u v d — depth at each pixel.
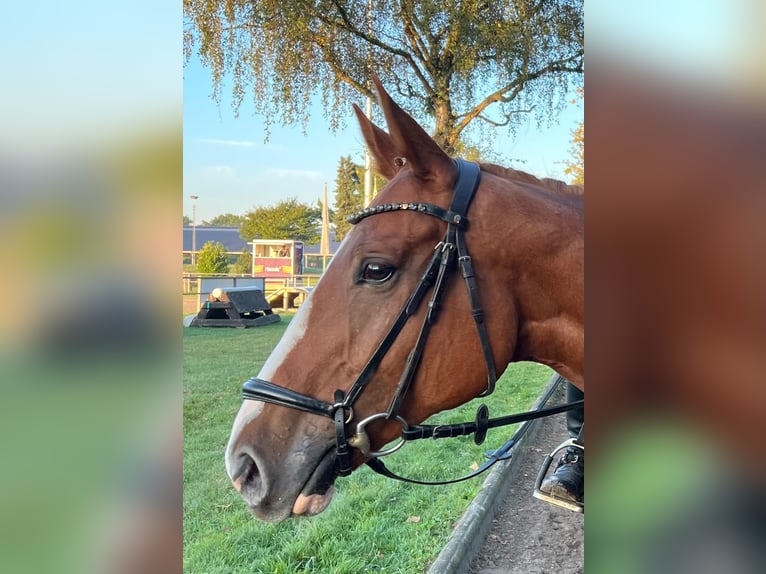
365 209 1.72
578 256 1.67
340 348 1.62
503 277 1.68
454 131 6.59
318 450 1.63
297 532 3.42
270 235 31.81
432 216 1.65
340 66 6.52
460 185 1.70
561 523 3.80
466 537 3.28
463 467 4.56
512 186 1.78
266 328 12.80
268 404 1.66
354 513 3.67
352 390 1.60
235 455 1.64
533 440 5.68
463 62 6.12
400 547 3.22
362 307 1.62
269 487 1.59
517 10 6.01
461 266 1.62
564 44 6.25
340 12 6.23
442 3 6.05
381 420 1.64
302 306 1.74
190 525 3.55
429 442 5.19
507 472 4.57
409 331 1.61
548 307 1.73
